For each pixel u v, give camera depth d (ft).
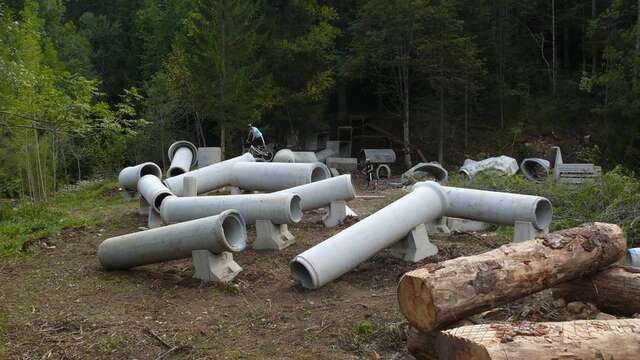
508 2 106.22
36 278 25.84
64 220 40.14
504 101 108.06
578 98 108.27
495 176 45.21
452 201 29.43
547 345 12.37
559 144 101.30
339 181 33.19
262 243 28.66
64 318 20.33
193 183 36.55
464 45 90.17
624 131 73.56
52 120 42.60
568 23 116.57
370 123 111.86
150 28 138.31
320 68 98.37
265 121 98.84
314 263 22.25
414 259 25.59
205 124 114.83
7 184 67.21
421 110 105.91
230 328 19.26
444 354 13.34
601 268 18.24
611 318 16.87
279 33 97.25
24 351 17.69
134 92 42.68
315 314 20.22
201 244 23.58
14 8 105.40
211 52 85.51
